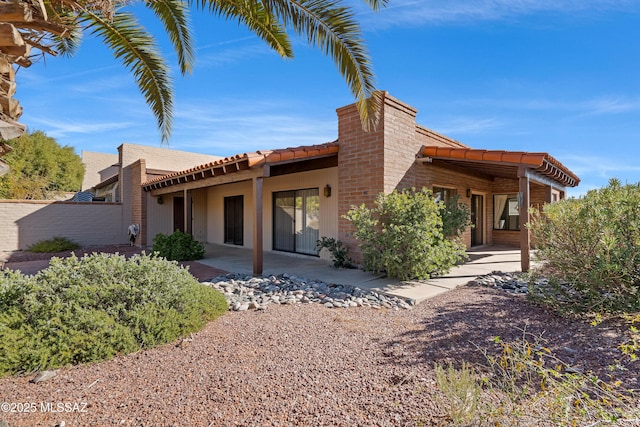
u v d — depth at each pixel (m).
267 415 2.57
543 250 5.45
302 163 10.22
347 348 3.82
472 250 12.65
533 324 4.54
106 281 4.13
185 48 6.80
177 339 4.07
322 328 4.48
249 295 6.17
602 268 4.38
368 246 7.61
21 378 3.13
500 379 3.00
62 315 3.59
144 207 15.27
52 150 24.52
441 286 6.79
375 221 7.54
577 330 4.28
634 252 4.35
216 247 14.51
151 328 3.88
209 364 3.41
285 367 3.35
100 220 15.59
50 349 3.34
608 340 3.94
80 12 3.40
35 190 21.06
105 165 29.94
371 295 6.22
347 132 9.41
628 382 2.96
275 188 12.39
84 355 3.44
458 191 11.94
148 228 15.35
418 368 3.31
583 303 4.84
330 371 3.26
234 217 15.14
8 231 13.57
